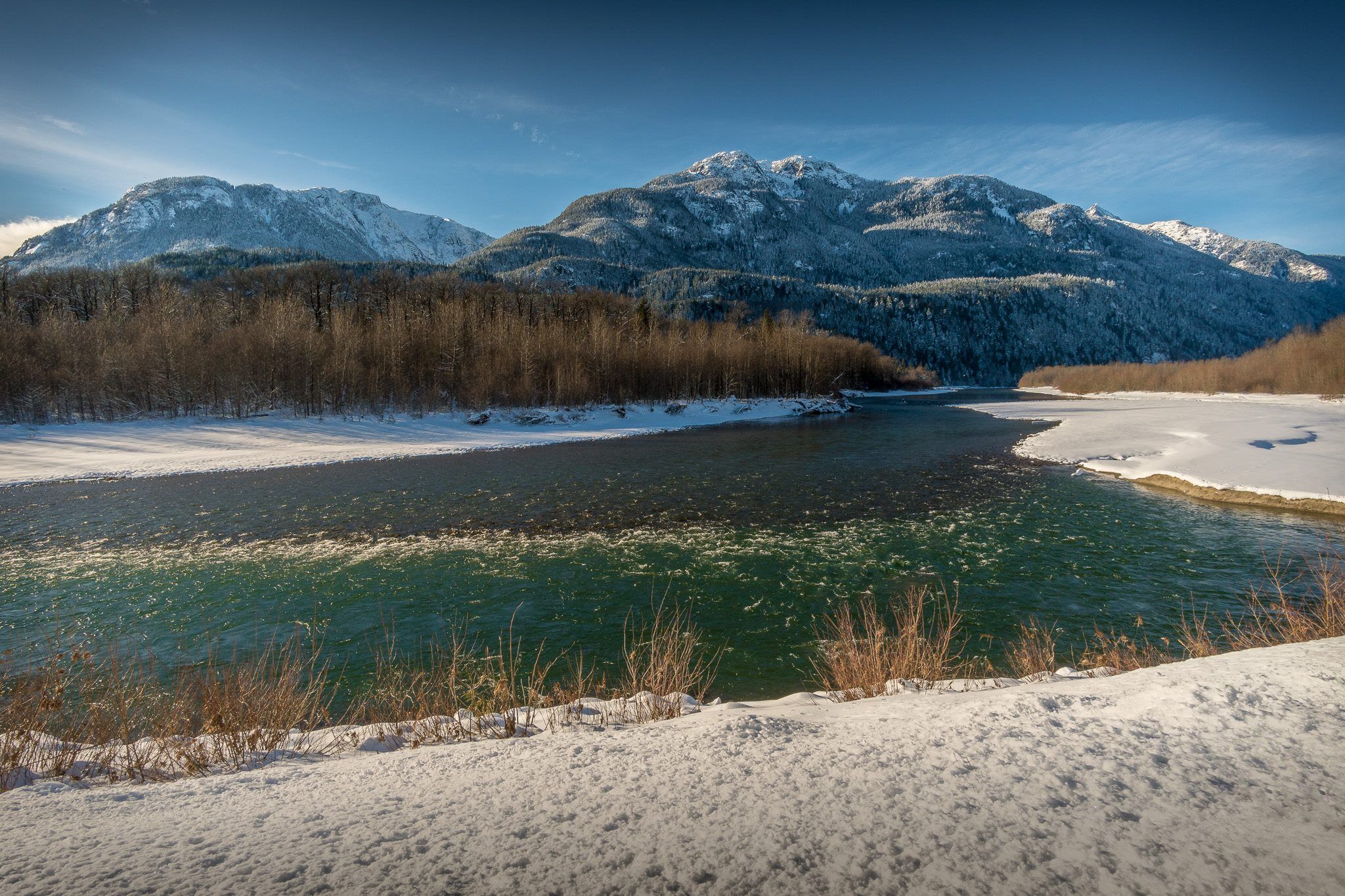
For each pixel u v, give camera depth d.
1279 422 28.47
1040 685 3.49
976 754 2.32
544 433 35.00
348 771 2.62
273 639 7.40
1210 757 2.19
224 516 15.65
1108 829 1.78
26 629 8.70
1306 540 12.34
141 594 10.08
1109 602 9.27
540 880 1.61
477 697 5.49
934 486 18.84
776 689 6.79
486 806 2.12
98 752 3.69
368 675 7.11
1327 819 1.77
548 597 9.88
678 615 9.02
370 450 27.39
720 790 2.14
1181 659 6.10
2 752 3.54
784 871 1.62
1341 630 5.57
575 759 2.54
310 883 1.62
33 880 1.69
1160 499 16.48
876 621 8.70
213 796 2.38
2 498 18.05
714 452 27.64
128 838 1.97
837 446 29.47
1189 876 1.54
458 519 15.29
